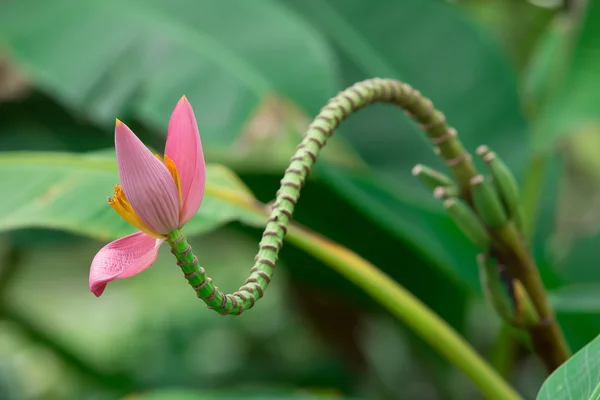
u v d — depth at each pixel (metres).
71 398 5.04
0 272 4.72
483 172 3.68
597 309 2.80
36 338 4.69
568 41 3.43
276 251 1.89
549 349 2.28
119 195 1.85
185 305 6.09
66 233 3.95
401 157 3.78
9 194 2.43
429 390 4.65
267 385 4.86
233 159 3.72
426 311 2.36
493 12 5.07
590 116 3.15
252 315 5.50
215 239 5.50
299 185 1.95
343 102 2.04
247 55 3.38
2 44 3.44
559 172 3.97
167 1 3.54
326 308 4.45
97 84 3.31
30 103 4.26
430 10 3.97
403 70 3.89
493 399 2.36
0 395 5.16
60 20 3.47
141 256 1.85
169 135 1.86
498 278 2.24
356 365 4.59
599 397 1.95
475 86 3.83
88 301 6.69
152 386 5.04
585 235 3.99
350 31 4.02
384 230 3.51
